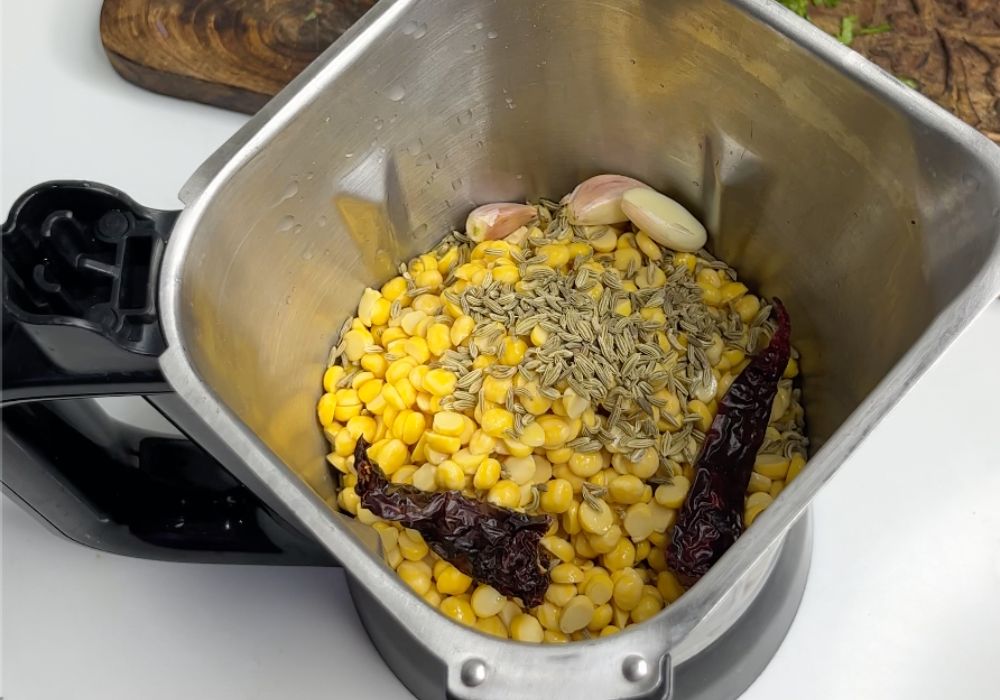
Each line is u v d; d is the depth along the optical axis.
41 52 1.26
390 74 0.92
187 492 0.89
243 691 0.96
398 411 0.96
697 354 0.99
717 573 0.65
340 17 1.22
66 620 0.99
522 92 1.02
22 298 0.74
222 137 1.22
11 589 1.00
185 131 1.22
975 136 0.78
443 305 1.03
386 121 0.96
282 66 1.20
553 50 0.98
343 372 1.02
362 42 0.88
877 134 0.86
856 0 1.21
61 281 0.76
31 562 1.01
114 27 1.21
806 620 0.96
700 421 0.96
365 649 0.97
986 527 0.99
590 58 0.98
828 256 0.98
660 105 1.00
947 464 1.02
